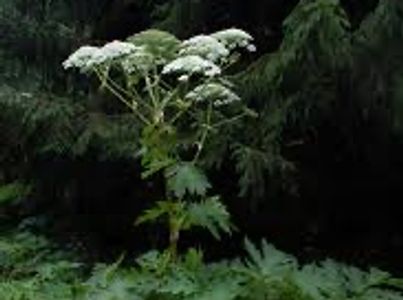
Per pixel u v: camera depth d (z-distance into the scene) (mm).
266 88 4840
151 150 3434
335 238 5648
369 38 4488
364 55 4512
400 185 5316
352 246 5641
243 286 3172
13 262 5430
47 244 5836
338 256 5605
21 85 6168
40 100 5520
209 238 5871
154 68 3656
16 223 6887
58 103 5609
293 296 3098
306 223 5508
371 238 5629
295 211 5445
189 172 3320
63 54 6152
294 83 4668
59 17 6527
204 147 5039
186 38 5762
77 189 6148
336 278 3326
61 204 6441
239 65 5566
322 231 5602
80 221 6391
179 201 3455
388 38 4469
